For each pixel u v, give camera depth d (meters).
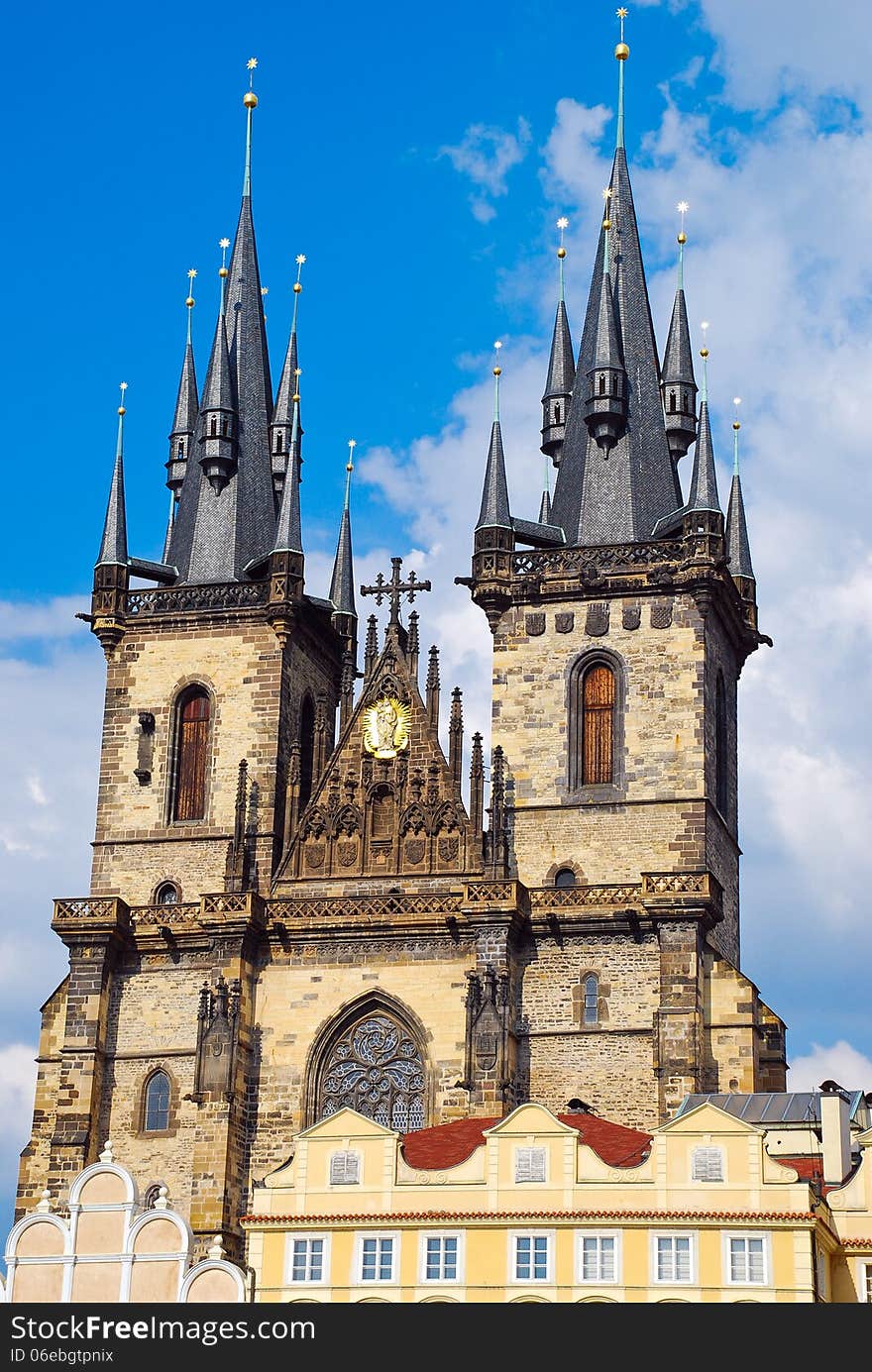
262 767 152.00
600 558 150.75
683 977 140.25
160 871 151.75
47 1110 146.88
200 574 158.75
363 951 145.88
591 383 157.62
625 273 162.38
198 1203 140.50
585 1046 141.25
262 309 168.12
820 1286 107.94
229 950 145.50
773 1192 108.06
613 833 146.25
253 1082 144.75
